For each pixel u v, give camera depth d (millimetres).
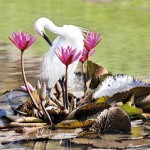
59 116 10648
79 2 39719
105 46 22609
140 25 29188
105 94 11125
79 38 11508
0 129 10242
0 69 17500
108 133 9992
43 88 10336
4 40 24469
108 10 35281
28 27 28312
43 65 11602
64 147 9305
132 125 10531
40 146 9383
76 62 11531
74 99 10773
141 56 19938
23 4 39219
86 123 10203
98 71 12219
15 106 11641
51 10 35750
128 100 11180
